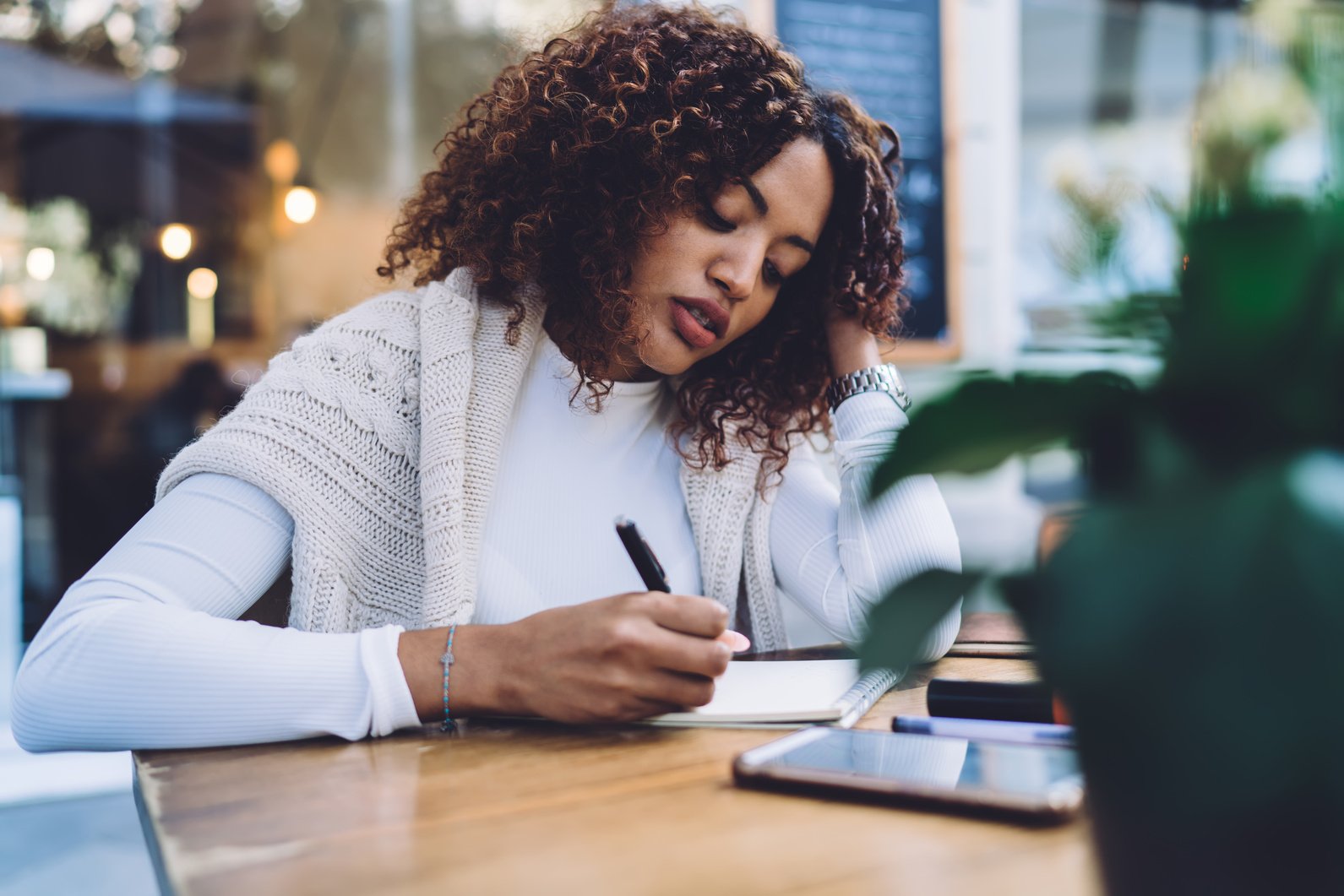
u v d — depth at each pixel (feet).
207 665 2.67
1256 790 1.07
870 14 9.91
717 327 3.95
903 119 10.09
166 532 3.19
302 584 3.38
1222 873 1.12
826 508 4.43
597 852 1.85
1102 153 10.93
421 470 3.57
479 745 2.62
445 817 2.06
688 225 3.80
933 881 1.69
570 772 2.36
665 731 2.73
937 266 10.24
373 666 2.71
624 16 4.09
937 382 1.38
